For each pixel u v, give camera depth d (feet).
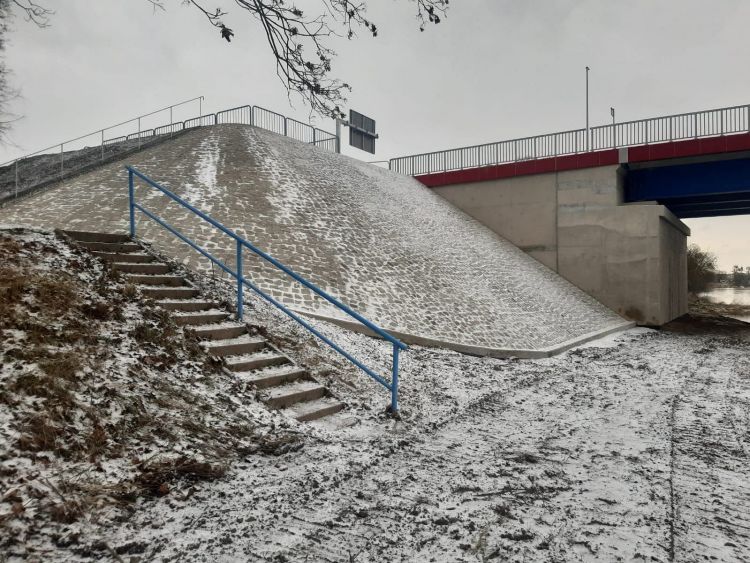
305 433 17.88
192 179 57.67
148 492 12.19
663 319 75.61
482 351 40.73
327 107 18.99
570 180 80.74
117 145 98.73
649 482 15.15
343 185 71.10
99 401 14.42
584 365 39.34
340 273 45.11
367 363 29.17
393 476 14.98
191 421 15.71
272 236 47.11
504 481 14.97
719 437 20.13
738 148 67.62
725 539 11.57
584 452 18.11
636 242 74.64
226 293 29.48
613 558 10.56
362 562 10.12
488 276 62.28
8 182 96.32
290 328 29.17
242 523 11.45
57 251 23.27
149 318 20.66
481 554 10.59
